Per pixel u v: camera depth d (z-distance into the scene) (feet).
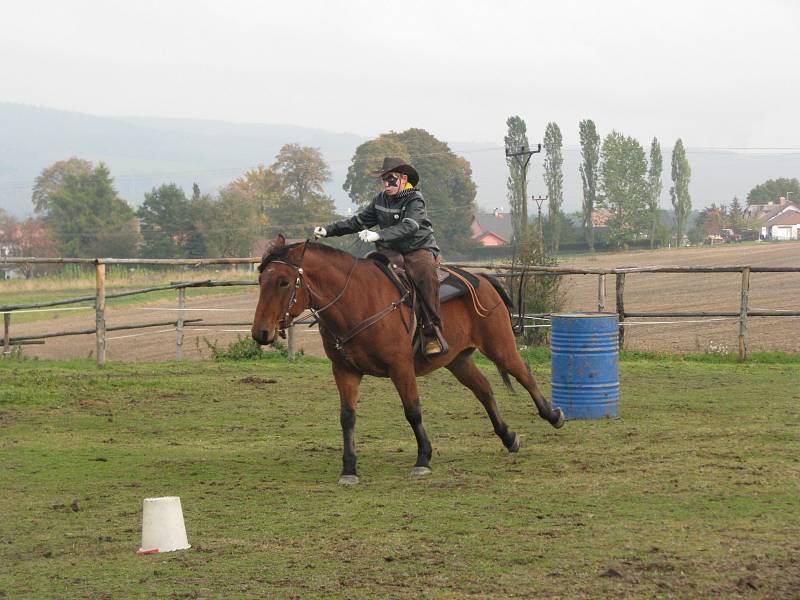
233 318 118.83
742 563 21.26
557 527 24.48
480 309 34.63
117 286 193.77
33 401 47.70
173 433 40.70
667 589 19.72
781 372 57.72
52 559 23.04
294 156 337.11
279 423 42.93
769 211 567.18
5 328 67.10
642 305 129.08
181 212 303.07
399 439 38.91
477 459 34.40
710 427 39.32
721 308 122.52
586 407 42.70
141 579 21.13
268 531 24.90
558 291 75.10
